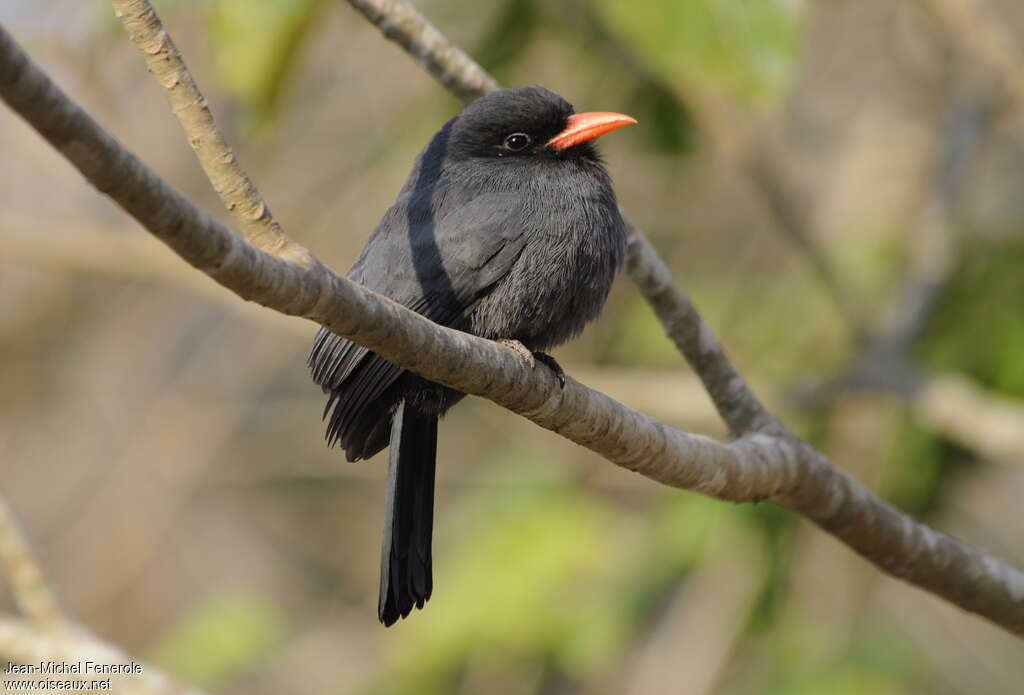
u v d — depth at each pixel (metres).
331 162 14.56
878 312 11.95
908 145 12.71
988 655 14.14
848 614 12.33
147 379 16.27
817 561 12.41
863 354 11.12
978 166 12.52
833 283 11.45
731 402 7.29
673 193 13.54
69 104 3.78
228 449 16.20
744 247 13.45
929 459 11.80
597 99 11.19
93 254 12.05
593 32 10.66
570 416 6.05
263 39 8.93
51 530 15.93
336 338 6.81
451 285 7.01
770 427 7.25
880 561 7.32
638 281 7.38
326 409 7.06
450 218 7.11
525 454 13.50
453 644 12.30
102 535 15.77
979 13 9.88
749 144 11.48
